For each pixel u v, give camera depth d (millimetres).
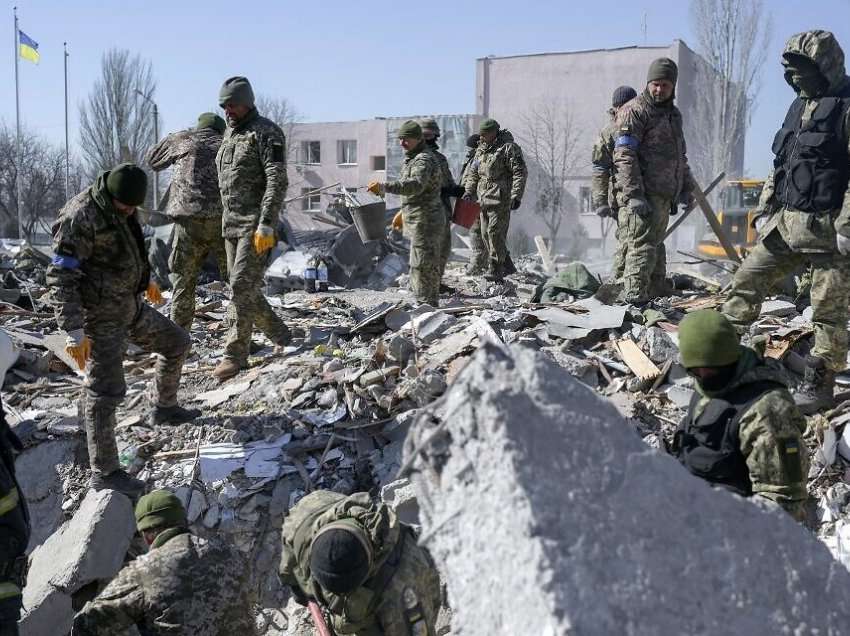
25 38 34156
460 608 1636
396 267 12289
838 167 4551
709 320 2807
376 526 2988
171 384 5344
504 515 1536
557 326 6289
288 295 10195
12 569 3234
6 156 40406
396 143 44656
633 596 1487
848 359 5410
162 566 3158
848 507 4293
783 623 1602
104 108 40375
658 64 6914
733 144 35969
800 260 5004
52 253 4387
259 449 5125
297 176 46625
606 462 1620
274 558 4652
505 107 42344
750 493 2811
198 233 6285
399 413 5336
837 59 4520
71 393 5945
